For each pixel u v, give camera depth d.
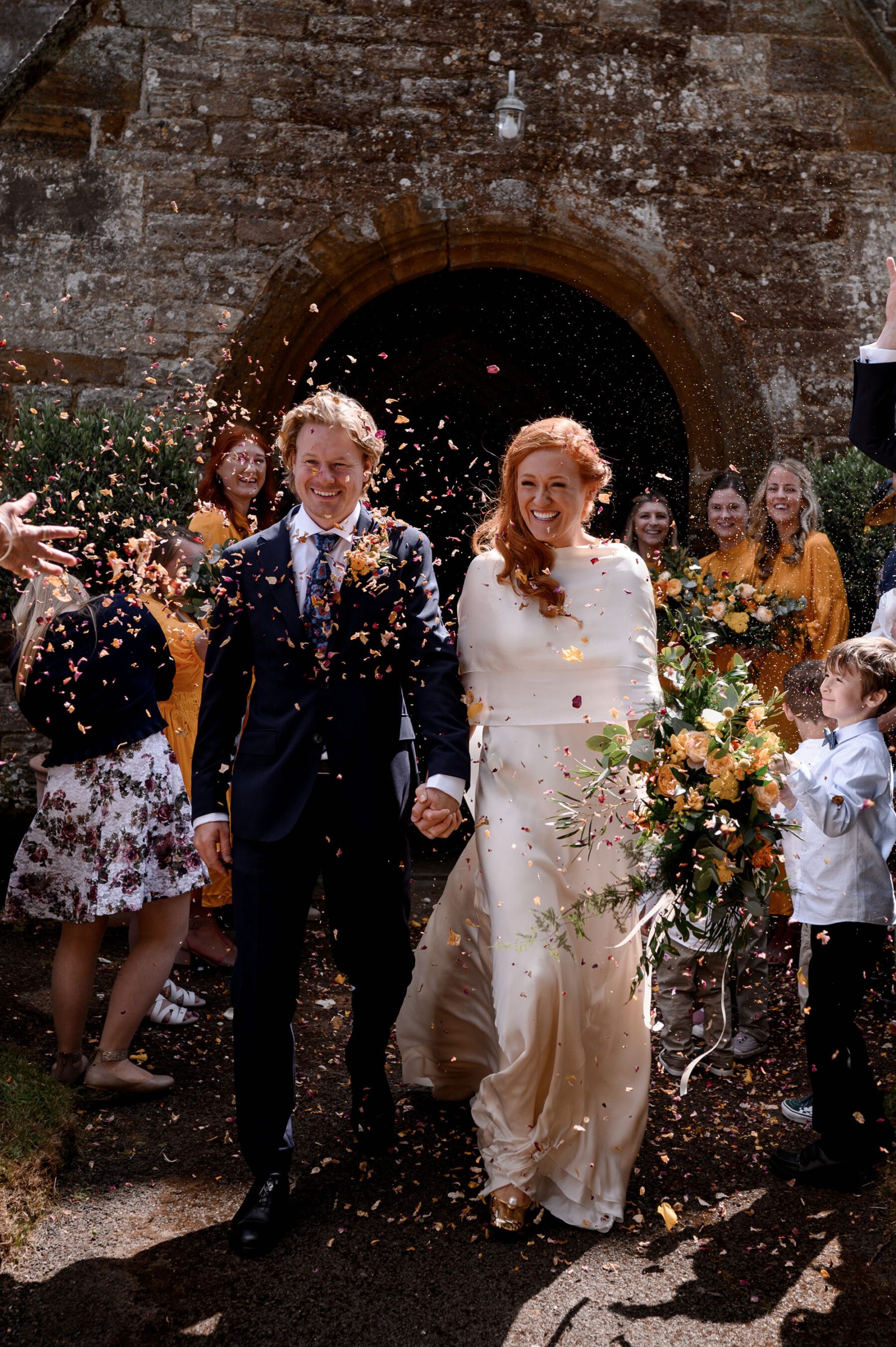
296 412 2.58
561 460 2.52
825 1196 2.63
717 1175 2.74
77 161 5.39
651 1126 3.00
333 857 2.56
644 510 4.89
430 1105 3.08
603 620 2.58
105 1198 2.57
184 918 3.12
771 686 4.39
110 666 3.03
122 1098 3.05
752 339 5.80
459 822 2.48
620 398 6.93
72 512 4.66
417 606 2.59
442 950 2.89
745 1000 3.38
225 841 2.54
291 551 2.58
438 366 8.28
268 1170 2.44
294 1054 2.53
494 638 2.63
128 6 5.40
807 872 2.77
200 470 5.29
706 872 2.40
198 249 5.47
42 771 3.93
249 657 2.64
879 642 2.84
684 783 2.45
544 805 2.58
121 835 2.97
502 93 5.66
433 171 5.62
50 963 4.02
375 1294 2.24
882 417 2.64
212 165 5.47
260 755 2.51
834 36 5.81
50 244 5.38
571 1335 2.13
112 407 5.40
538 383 8.33
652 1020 2.68
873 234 5.83
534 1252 2.39
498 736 2.64
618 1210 2.50
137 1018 3.04
